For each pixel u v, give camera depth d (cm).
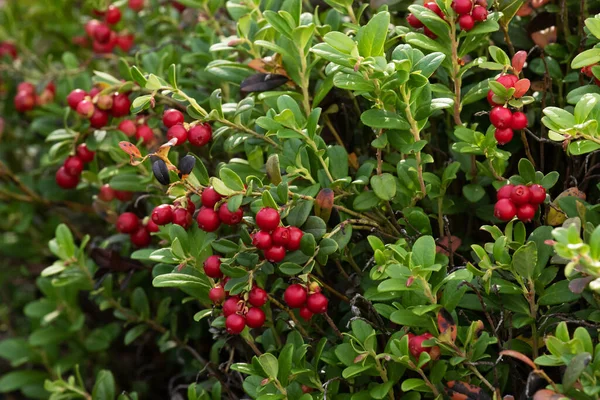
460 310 51
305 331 53
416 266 47
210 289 52
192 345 63
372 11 58
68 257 60
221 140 58
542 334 50
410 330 51
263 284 52
